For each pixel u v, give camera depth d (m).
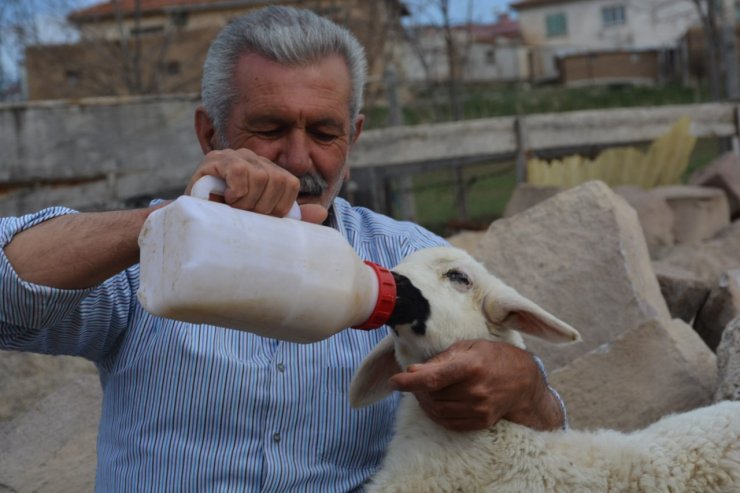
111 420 3.25
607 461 3.04
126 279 3.20
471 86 29.56
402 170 10.97
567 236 4.99
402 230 3.73
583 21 46.62
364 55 3.56
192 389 3.13
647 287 4.95
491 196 15.58
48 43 17.23
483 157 10.93
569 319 4.79
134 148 9.16
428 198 15.78
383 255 3.60
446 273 3.07
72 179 9.05
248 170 2.38
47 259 2.56
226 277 2.23
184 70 20.05
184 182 9.27
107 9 21.70
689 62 34.41
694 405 4.06
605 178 9.95
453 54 16.84
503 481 3.03
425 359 3.01
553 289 4.87
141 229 2.38
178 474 3.11
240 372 3.14
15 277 2.53
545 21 48.06
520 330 3.07
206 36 20.50
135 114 9.15
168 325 3.17
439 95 20.06
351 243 3.55
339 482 3.25
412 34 19.50
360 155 9.72
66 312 2.65
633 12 44.75
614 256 4.80
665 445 3.06
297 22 3.30
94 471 4.54
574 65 38.91
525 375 2.96
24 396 5.35
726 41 15.17
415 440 3.13
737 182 9.50
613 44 45.66
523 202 8.60
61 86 18.03
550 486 3.01
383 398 3.23
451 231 9.75
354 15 16.84
